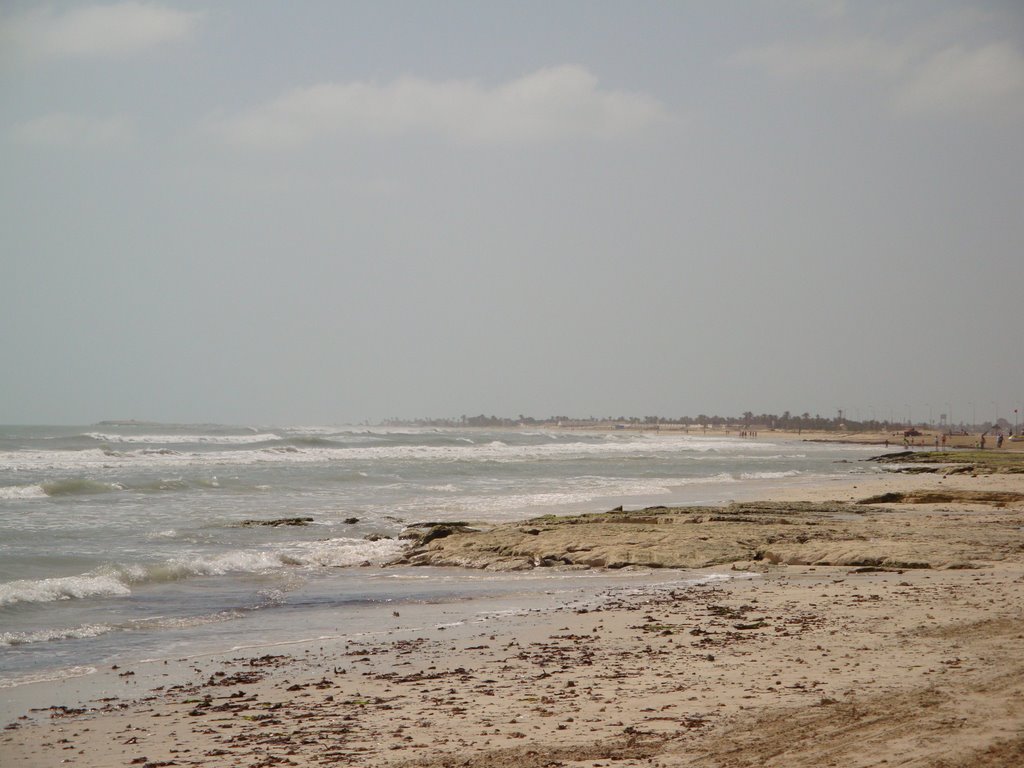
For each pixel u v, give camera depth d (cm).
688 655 1238
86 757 877
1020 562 2169
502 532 2867
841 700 936
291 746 886
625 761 783
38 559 2342
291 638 1512
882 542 2484
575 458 8769
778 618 1510
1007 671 1023
